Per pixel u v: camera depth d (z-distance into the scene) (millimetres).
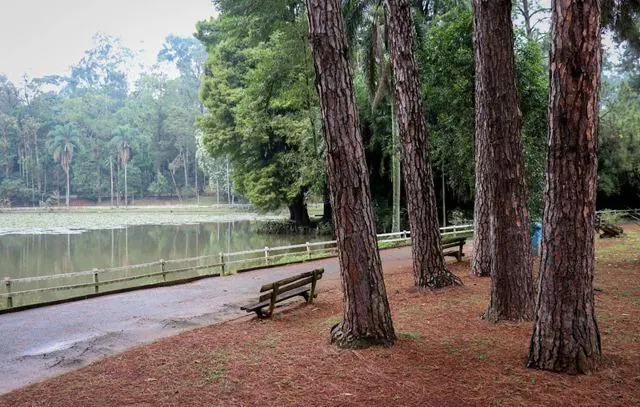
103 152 82000
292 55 21344
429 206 9836
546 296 5059
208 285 12617
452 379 4941
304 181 29391
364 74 21047
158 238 33438
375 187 29859
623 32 15977
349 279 6168
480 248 11336
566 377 4805
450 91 15766
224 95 33250
